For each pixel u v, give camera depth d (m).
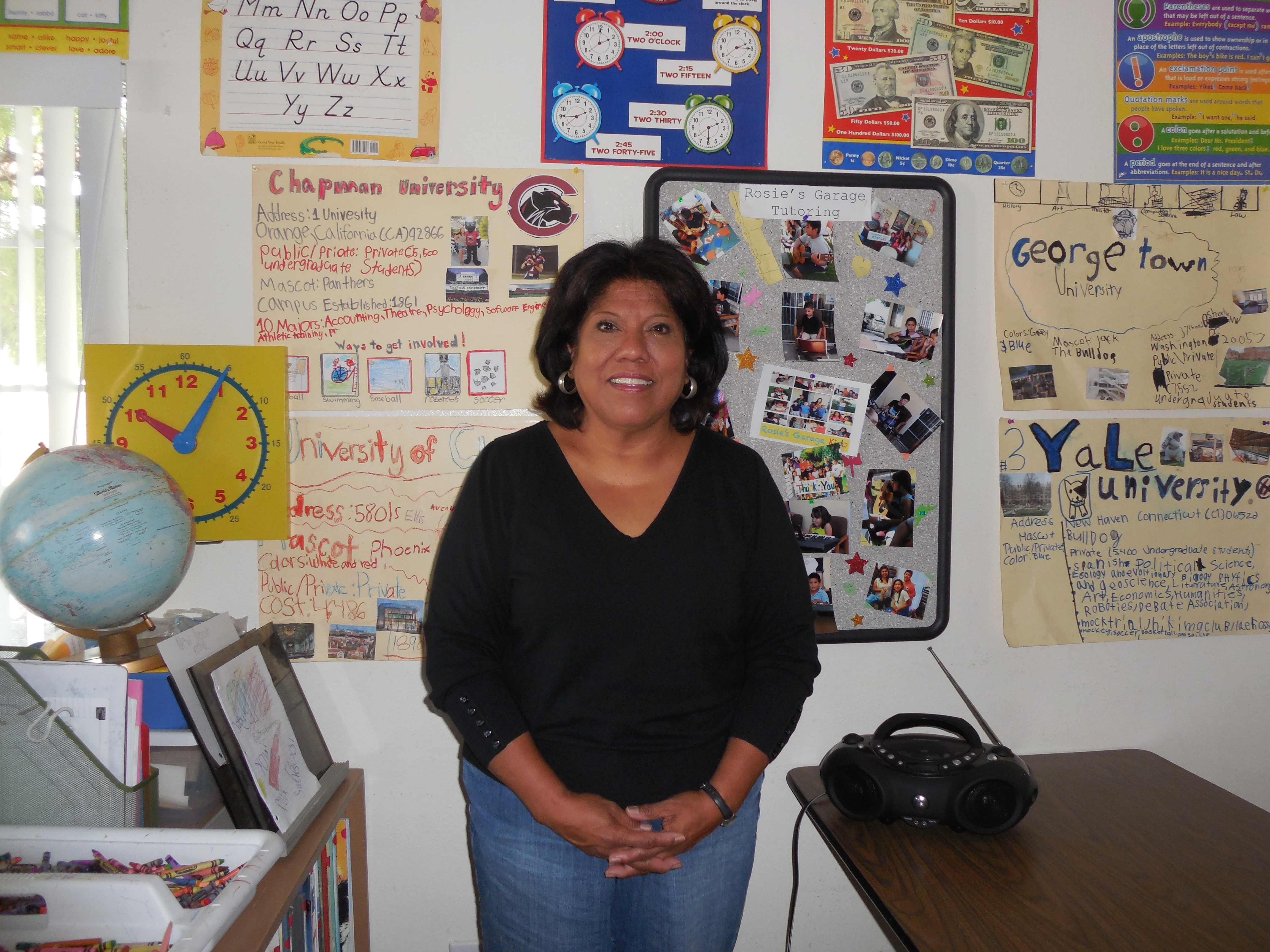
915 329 1.44
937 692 1.50
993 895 1.02
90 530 0.99
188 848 0.92
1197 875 1.07
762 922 1.49
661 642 0.98
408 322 1.38
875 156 1.44
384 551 1.39
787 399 1.43
